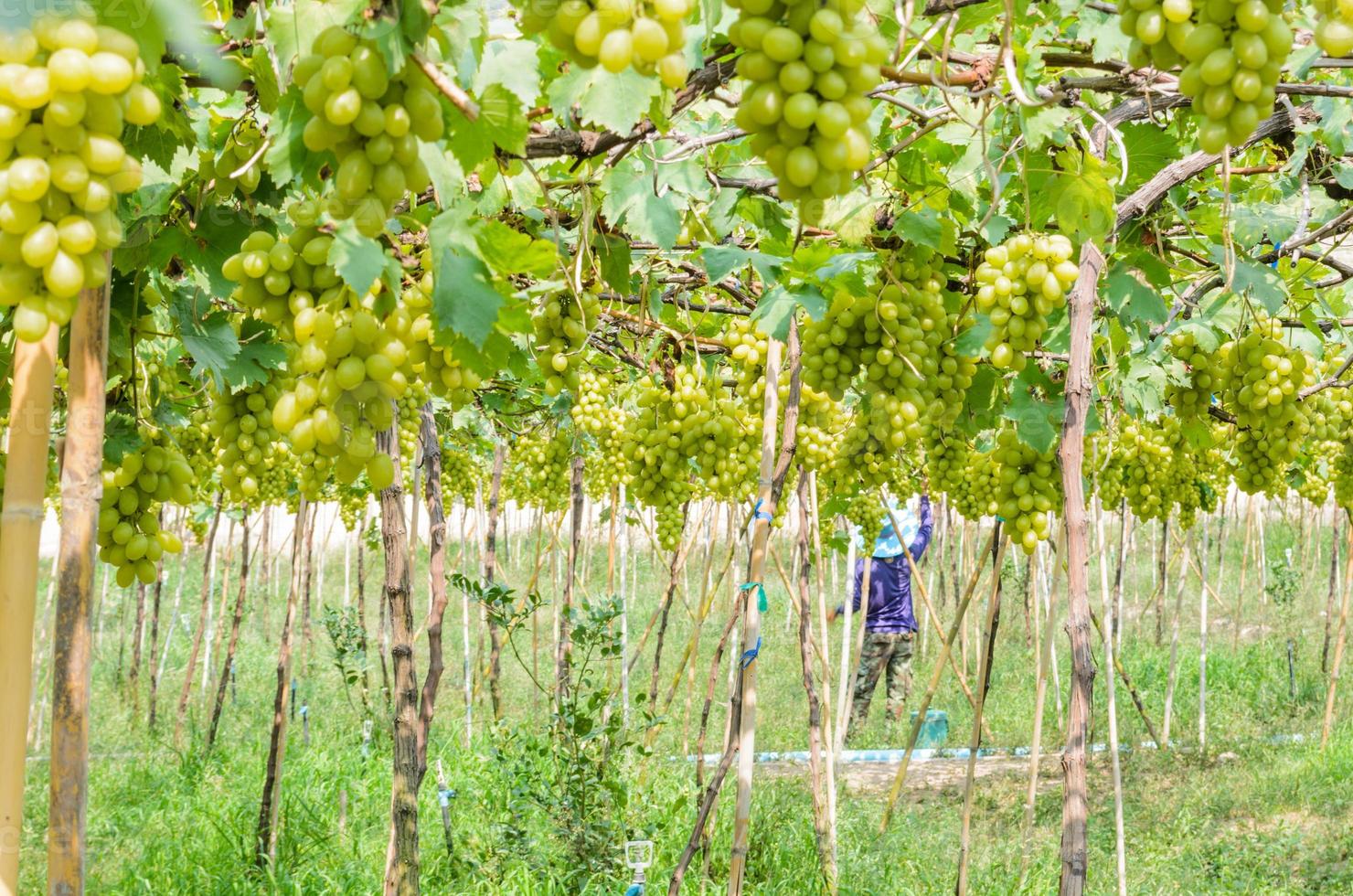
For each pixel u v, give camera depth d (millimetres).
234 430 2426
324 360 1516
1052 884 5672
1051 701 10398
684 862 3936
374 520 9484
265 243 1621
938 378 3215
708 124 3713
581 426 6426
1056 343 4164
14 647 1458
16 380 1502
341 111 1294
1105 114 3115
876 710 12422
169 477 2152
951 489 4477
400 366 1575
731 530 6754
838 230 3049
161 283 2631
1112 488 5910
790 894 5578
